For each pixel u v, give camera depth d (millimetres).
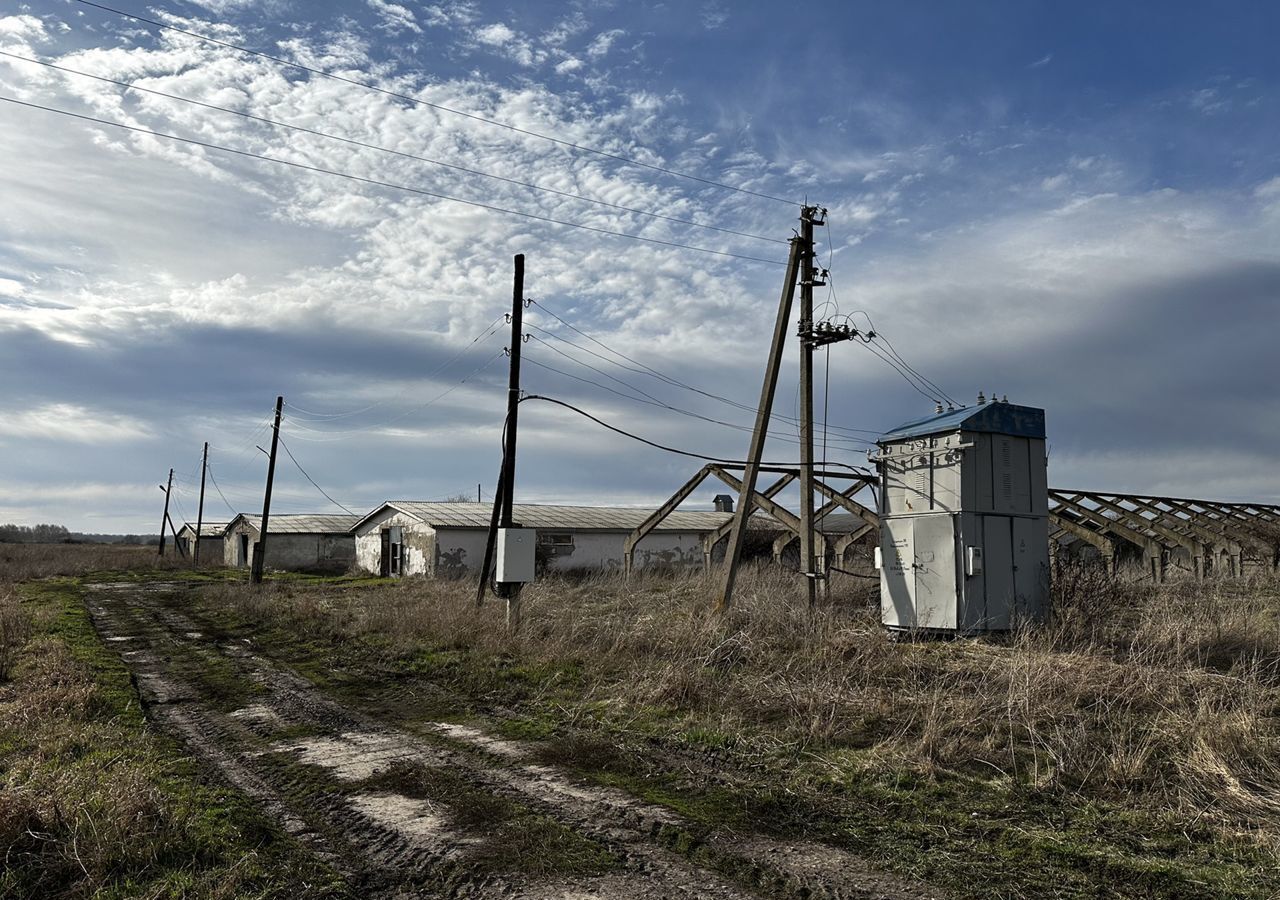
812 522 16578
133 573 41625
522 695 10492
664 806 6395
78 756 7625
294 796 6801
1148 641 11258
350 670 12703
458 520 34938
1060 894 4781
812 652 11555
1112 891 4801
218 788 6902
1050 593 13359
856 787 6680
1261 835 5410
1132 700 8570
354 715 9844
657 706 9414
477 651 13211
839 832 5816
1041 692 8688
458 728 9102
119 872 5098
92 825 5430
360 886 5059
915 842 5602
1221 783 6340
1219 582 19453
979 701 8547
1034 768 6863
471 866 5316
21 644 14383
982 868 5156
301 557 46406
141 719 9406
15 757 7512
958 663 10594
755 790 6723
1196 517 26984
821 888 4930
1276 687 8875
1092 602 12938
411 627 15367
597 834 5848
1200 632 11203
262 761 7863
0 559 50406
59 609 21109
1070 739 7336
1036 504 13758
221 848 5484
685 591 19734
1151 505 26719
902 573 13781
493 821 6125
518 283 18828
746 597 15773
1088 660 9922
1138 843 5457
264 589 25438
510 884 5047
